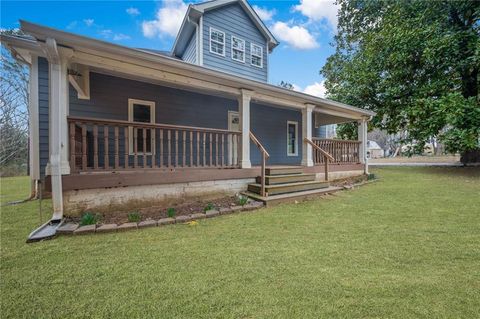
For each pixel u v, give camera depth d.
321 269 2.08
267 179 5.29
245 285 1.83
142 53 3.85
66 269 2.07
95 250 2.48
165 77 4.54
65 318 1.48
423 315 1.49
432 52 8.62
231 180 5.18
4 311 1.54
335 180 7.52
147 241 2.74
